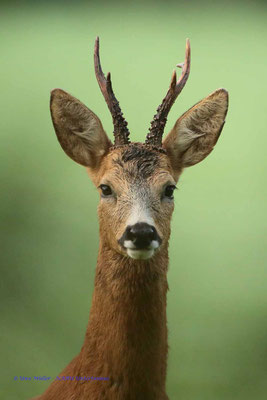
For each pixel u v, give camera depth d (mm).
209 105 8836
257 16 53156
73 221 20812
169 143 8773
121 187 8039
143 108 34312
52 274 17219
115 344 7824
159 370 7926
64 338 14477
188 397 12594
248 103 36594
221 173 28297
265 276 18609
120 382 7828
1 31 48031
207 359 14070
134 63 41969
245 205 24656
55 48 44812
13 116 32594
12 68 40531
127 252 7574
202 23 51062
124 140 8523
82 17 51656
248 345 14766
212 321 15758
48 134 30453
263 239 21391
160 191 8109
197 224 22766
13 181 24172
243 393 12805
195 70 41188
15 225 20188
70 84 37875
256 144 32000
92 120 8609
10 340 14195
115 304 7871
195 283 18047
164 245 8086
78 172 25750
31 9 53219
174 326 15508
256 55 44344
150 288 7844
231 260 19719
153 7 54594
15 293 16328
